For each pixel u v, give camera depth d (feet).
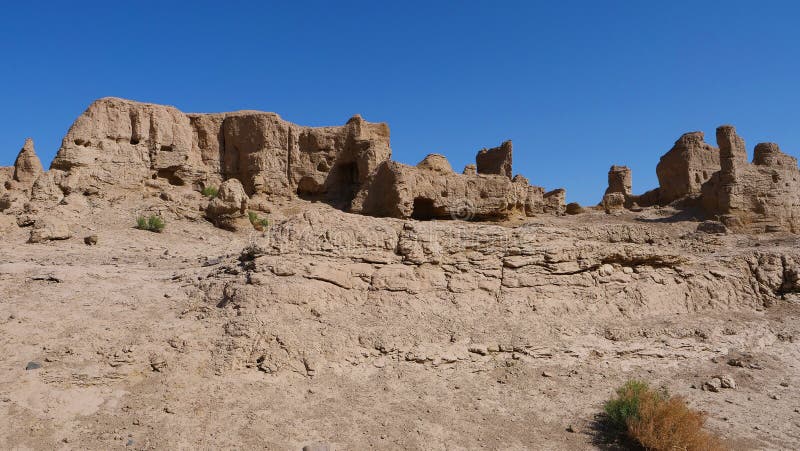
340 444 40.75
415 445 41.42
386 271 56.80
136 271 62.23
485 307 56.95
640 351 55.36
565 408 47.26
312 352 48.26
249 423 41.50
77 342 46.32
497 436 43.37
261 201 108.37
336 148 122.01
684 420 43.37
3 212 88.84
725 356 56.95
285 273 53.93
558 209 129.70
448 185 104.37
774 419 47.67
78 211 90.63
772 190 110.52
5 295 52.65
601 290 61.21
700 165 130.31
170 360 45.85
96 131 105.91
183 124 116.57
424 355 50.29
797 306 65.87
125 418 40.83
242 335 47.96
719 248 75.41
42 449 37.45
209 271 59.06
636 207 130.52
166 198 100.63
